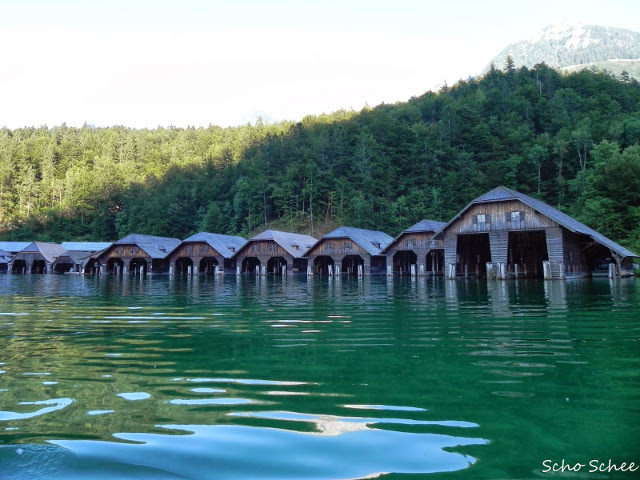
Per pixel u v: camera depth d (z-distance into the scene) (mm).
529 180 84812
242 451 4199
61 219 107375
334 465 3904
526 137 96688
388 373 6949
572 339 9727
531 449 4211
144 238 65375
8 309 16875
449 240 37781
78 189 112812
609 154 65562
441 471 3781
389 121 111000
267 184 97562
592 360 7730
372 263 54781
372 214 83625
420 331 10875
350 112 139625
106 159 136750
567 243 35500
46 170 126938
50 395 5973
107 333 11039
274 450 4215
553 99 115438
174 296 22891
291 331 11055
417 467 3855
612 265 35062
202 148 150250
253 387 6266
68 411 5344
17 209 116562
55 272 73750
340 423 4883
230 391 6094
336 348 8891
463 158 95438
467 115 108125
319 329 11297
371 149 98875
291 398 5762
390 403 5531
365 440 4422
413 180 94000
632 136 83500
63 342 9844
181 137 162000
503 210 35469
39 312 15828
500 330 10977
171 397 5852
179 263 65938
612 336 10070
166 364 7699
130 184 116000
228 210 99875
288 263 56188
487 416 5055
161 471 3814
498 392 5941
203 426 4832
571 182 77188
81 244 79250
